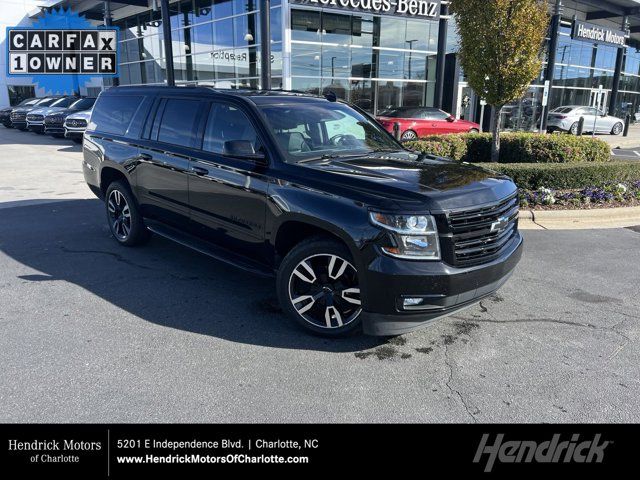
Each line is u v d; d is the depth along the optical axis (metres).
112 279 5.22
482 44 10.08
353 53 21.64
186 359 3.66
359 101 22.27
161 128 5.46
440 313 3.57
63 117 20.66
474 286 3.67
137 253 6.11
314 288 3.97
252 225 4.35
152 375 3.44
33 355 3.67
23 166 13.48
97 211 8.35
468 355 3.81
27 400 3.13
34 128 23.17
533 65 10.14
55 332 4.03
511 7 9.73
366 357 3.75
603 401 3.26
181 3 25.80
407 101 23.78
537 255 6.24
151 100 5.70
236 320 4.31
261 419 3.02
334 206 3.70
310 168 4.05
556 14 21.02
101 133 6.32
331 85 21.30
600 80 32.44
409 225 3.45
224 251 4.84
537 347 3.95
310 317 4.04
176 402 3.15
